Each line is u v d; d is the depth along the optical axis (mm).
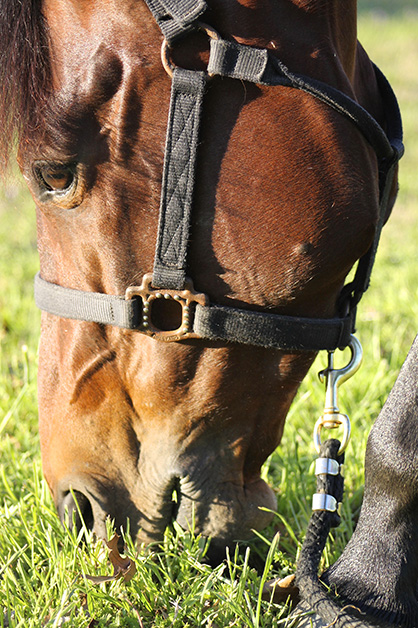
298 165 1270
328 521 1423
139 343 1377
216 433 1445
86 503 1532
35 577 1606
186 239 1268
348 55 1390
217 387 1391
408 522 1394
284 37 1259
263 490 1574
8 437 2211
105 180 1276
